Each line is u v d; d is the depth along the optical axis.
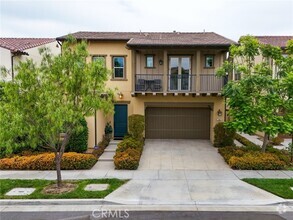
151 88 14.84
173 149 13.81
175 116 16.42
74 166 10.38
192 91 14.59
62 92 7.66
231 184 8.70
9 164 10.31
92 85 7.91
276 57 11.60
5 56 15.15
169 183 8.84
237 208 7.09
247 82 10.73
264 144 11.64
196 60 14.86
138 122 13.87
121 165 10.38
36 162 10.33
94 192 7.95
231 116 11.95
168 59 15.59
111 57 15.99
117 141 15.44
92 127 13.05
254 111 10.74
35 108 7.35
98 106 7.83
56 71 7.65
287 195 7.66
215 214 6.74
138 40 14.51
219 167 10.73
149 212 6.88
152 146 14.50
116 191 8.08
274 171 10.12
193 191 8.12
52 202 7.43
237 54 11.59
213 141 14.65
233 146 13.39
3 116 7.06
